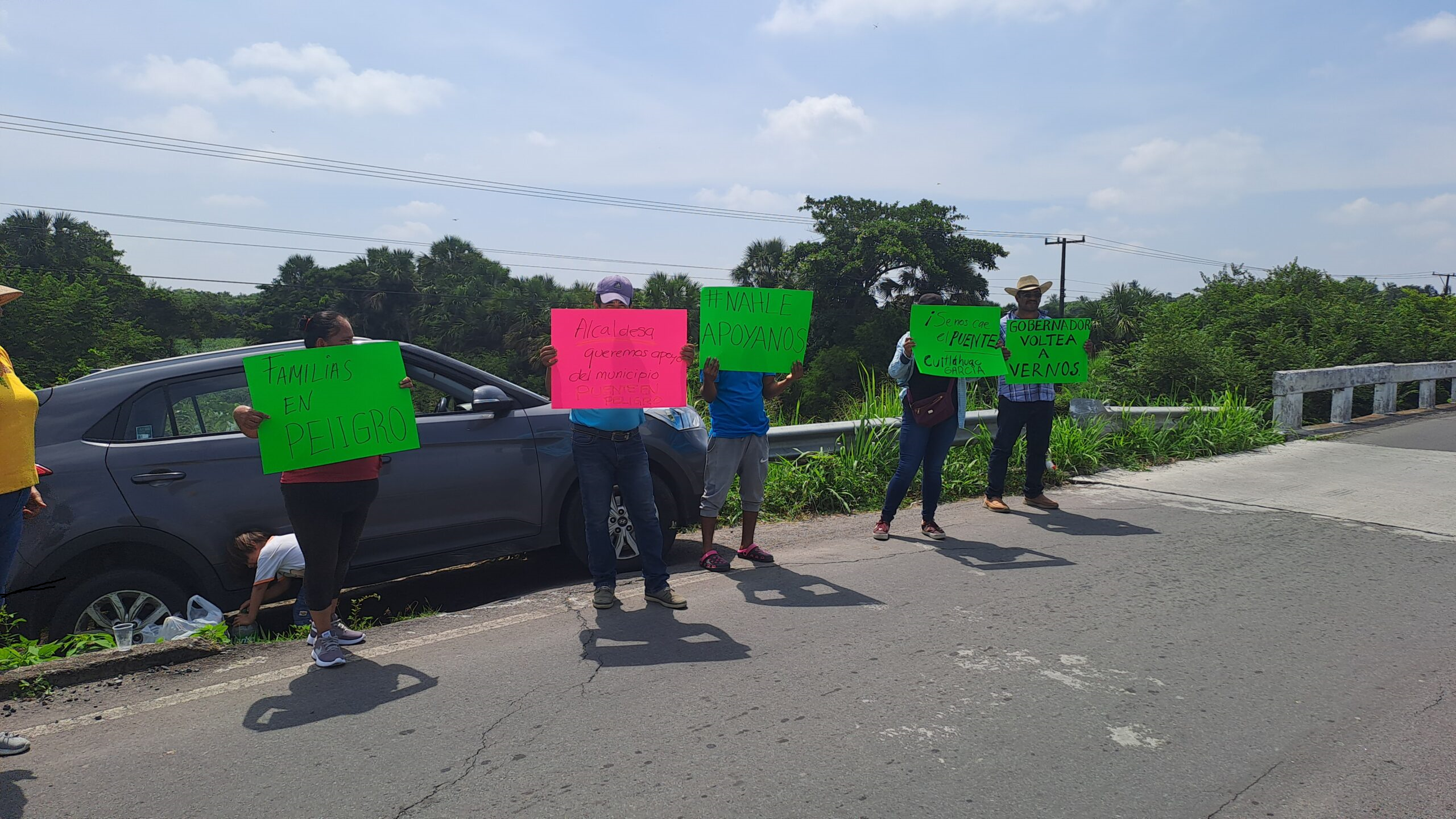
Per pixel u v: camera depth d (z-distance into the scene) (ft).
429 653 12.78
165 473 13.87
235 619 14.57
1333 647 12.66
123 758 9.66
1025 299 21.75
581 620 14.15
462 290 254.06
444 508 15.92
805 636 13.21
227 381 14.99
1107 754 9.48
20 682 11.43
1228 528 20.17
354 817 8.38
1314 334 50.96
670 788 8.80
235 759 9.58
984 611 14.34
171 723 10.55
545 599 15.48
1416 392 48.55
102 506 13.32
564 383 14.29
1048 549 18.49
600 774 9.12
